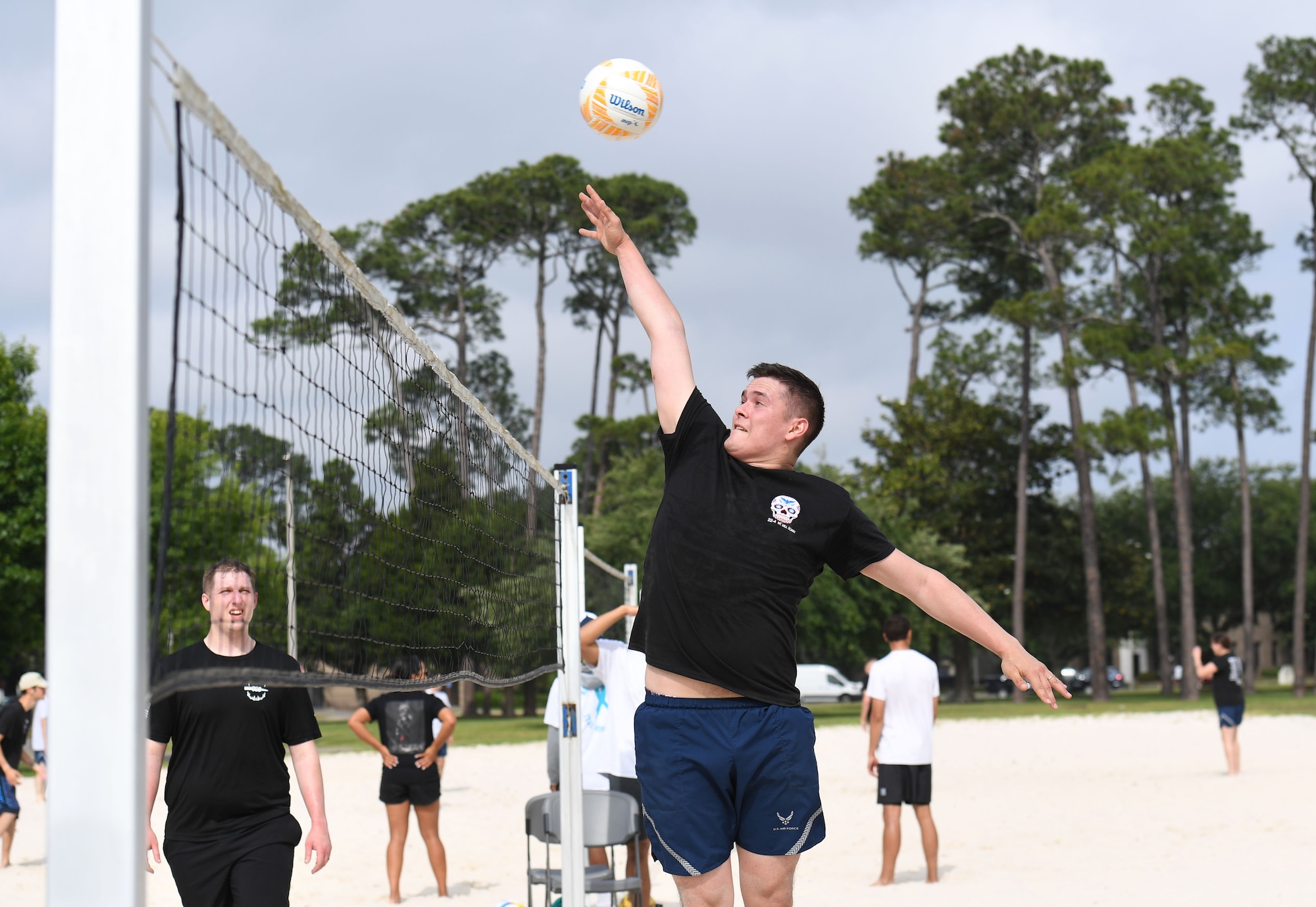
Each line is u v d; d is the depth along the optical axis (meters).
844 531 2.99
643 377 52.66
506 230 50.03
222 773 3.89
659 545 2.97
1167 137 43.00
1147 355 39.44
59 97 1.97
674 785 2.87
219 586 3.93
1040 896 7.42
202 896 3.89
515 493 5.63
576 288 52.34
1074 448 43.31
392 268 49.47
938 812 12.00
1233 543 58.66
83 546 1.92
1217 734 21.19
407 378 4.16
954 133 44.53
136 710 1.92
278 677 2.72
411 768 7.99
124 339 1.94
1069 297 42.41
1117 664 86.25
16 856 10.25
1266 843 9.05
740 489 2.96
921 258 47.91
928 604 3.01
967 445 47.41
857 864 9.04
